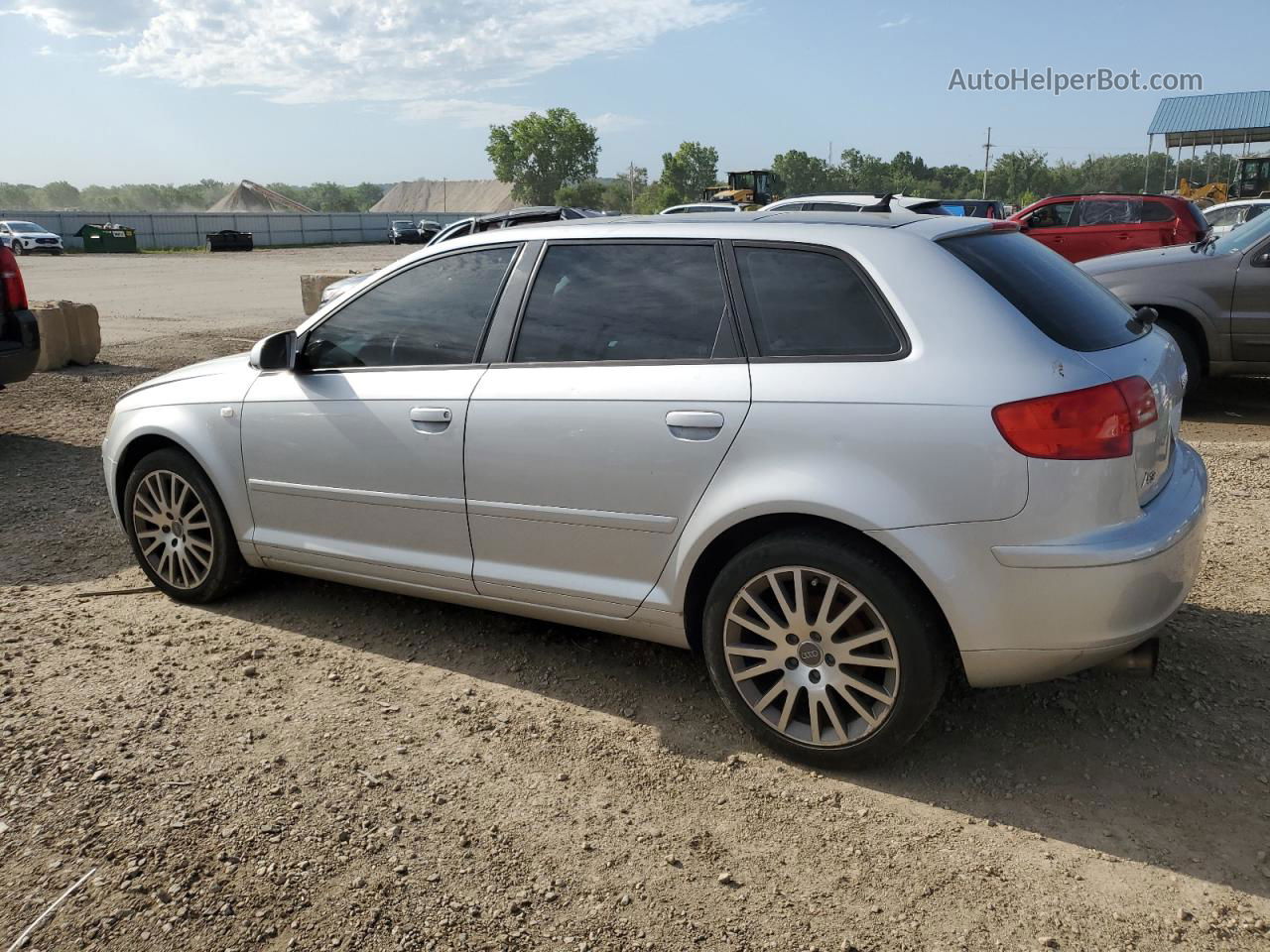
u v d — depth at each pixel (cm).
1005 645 279
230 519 423
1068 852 267
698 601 331
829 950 233
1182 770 303
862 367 290
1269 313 742
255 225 7206
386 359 384
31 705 348
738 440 301
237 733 330
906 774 305
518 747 322
